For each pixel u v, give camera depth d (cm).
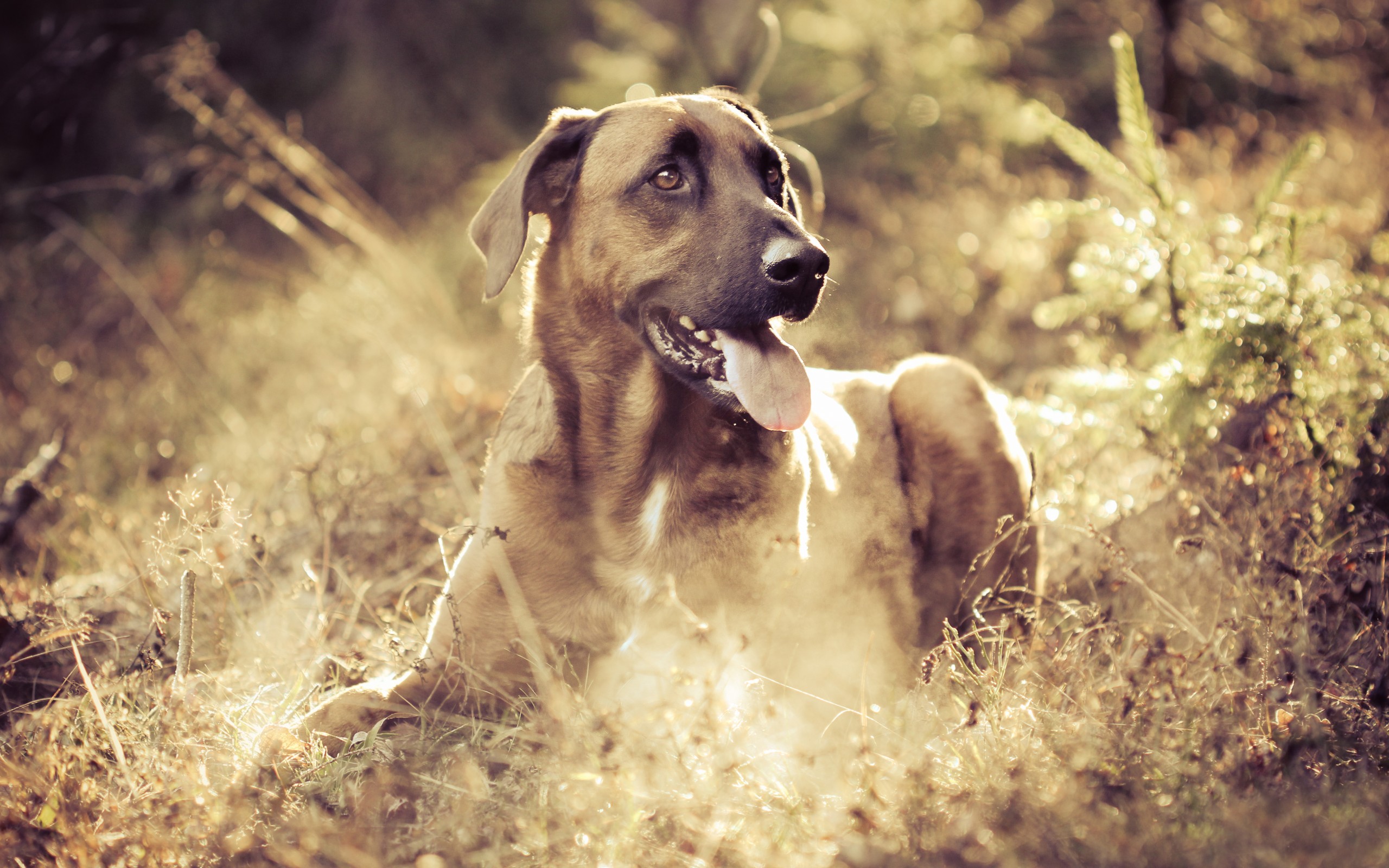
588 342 342
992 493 414
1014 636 364
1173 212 459
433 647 346
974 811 258
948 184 967
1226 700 298
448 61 1146
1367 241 642
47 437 625
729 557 329
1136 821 249
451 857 258
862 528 380
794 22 1038
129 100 1075
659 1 1129
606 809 269
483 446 541
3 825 271
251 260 966
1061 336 708
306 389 709
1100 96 1148
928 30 1056
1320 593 335
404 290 827
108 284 896
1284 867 229
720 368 322
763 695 319
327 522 456
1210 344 406
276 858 259
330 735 317
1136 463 493
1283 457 382
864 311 776
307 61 1119
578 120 363
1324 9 1142
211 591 410
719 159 336
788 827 264
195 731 308
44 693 378
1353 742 285
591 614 336
